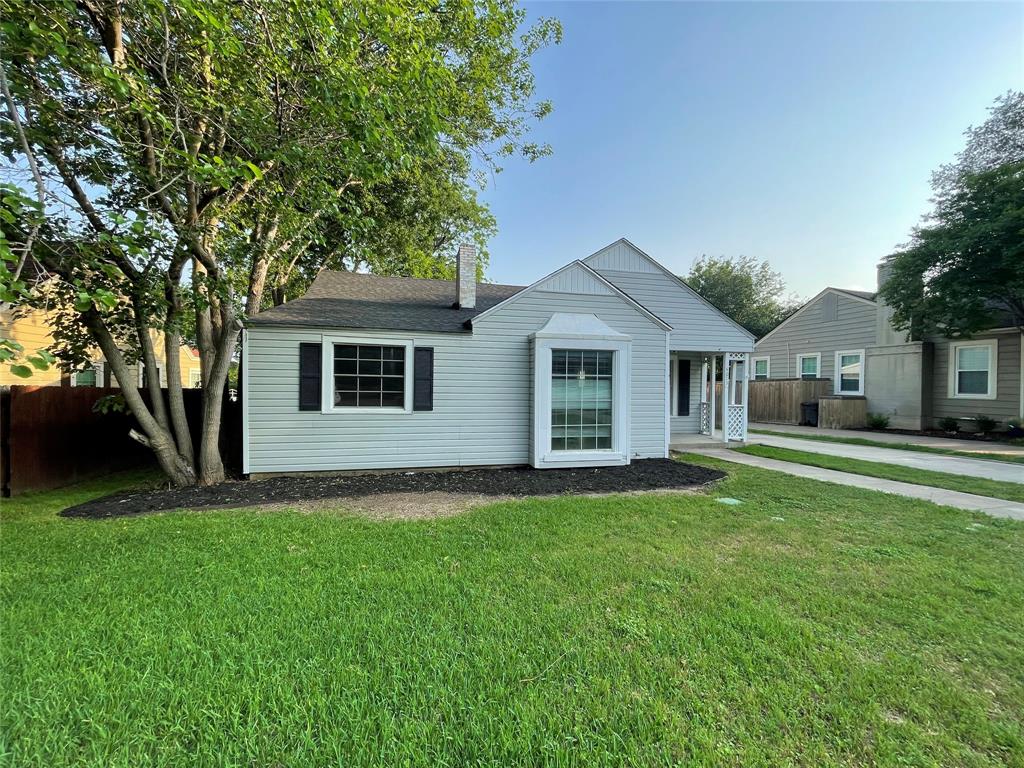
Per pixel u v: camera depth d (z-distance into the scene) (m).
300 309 8.62
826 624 2.83
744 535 4.63
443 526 4.91
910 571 3.70
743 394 12.34
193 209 6.26
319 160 6.21
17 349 3.33
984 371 13.77
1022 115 13.46
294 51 5.73
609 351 9.05
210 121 5.78
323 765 1.69
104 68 4.40
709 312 12.34
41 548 4.11
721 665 2.37
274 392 7.80
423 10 6.97
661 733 1.87
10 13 4.36
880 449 11.39
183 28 5.28
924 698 2.14
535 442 8.63
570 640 2.59
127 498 6.36
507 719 1.94
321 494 6.63
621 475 8.09
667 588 3.33
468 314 9.56
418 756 1.73
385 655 2.42
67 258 5.07
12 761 1.69
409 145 6.56
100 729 1.85
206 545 4.23
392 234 14.98
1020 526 5.00
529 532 4.70
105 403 6.93
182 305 6.98
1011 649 2.57
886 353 16.08
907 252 13.65
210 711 1.96
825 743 1.85
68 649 2.42
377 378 8.33
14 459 6.52
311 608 2.95
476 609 2.96
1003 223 10.95
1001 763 1.77
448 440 8.67
